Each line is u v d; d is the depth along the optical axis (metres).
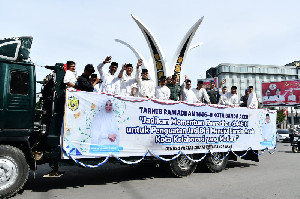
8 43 5.21
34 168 5.32
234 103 10.03
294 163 9.88
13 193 4.96
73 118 5.47
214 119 7.86
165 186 6.10
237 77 116.50
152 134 6.57
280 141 23.44
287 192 5.57
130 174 7.55
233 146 8.27
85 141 5.58
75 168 8.47
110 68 7.70
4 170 4.89
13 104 5.11
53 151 5.33
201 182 6.54
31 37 5.51
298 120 74.94
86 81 5.93
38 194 5.31
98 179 6.83
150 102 6.60
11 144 5.16
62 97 5.57
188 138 7.22
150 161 6.63
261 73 117.75
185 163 7.30
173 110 6.99
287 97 36.66
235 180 6.79
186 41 33.28
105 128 5.85
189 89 8.84
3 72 5.08
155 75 34.75
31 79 5.36
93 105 5.74
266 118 9.42
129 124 6.21
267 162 10.15
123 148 6.07
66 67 5.80
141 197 5.16
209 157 7.75
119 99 6.12
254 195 5.33
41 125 5.68
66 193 5.41
